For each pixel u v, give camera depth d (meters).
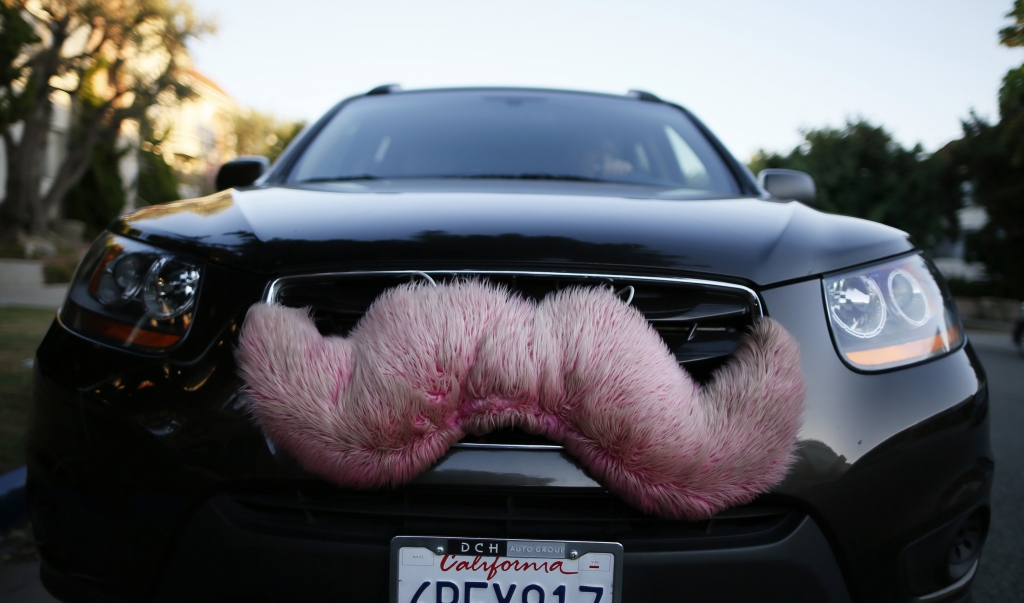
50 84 18.69
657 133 2.70
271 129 42.81
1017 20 4.50
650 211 1.70
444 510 1.33
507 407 1.26
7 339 6.02
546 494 1.29
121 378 1.43
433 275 1.42
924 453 1.41
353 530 1.33
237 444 1.32
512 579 1.31
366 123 2.73
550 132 2.62
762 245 1.53
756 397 1.30
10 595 2.21
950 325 1.58
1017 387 6.64
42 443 1.50
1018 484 3.38
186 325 1.44
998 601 2.19
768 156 21.81
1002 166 18.48
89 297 1.57
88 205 24.20
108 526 1.40
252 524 1.34
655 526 1.34
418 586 1.31
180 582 1.36
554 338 1.28
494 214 1.58
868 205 20.48
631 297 1.41
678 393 1.28
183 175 34.47
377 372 1.25
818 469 1.34
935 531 1.42
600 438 1.24
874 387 1.42
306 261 1.44
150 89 20.48
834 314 1.47
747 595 1.32
